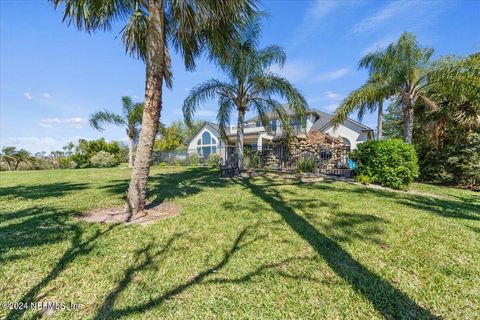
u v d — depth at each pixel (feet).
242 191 21.40
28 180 31.89
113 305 6.15
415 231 11.42
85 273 7.61
